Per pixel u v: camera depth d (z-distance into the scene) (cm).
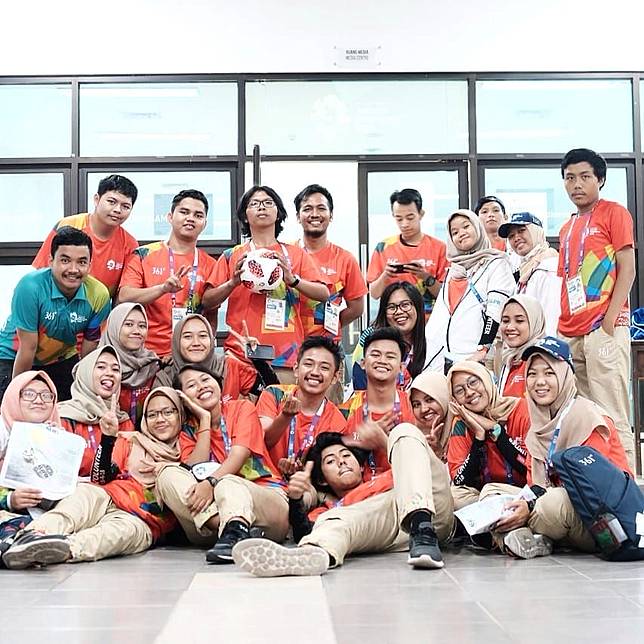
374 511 353
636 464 628
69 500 364
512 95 801
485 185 801
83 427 406
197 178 797
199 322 443
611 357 468
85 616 254
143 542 375
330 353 416
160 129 793
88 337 463
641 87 795
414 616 250
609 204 474
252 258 475
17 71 780
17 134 789
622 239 468
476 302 499
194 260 503
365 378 456
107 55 783
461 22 789
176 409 402
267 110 796
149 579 311
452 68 789
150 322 484
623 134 800
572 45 790
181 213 499
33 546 326
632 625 238
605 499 332
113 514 375
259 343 479
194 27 785
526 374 372
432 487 354
